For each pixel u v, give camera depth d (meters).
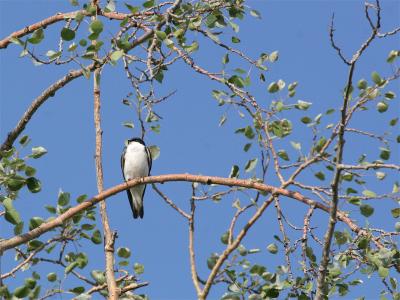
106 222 11.81
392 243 10.72
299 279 10.78
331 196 10.70
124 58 11.40
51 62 10.84
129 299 10.72
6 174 10.55
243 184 11.27
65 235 10.23
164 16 12.10
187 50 11.59
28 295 9.32
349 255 10.82
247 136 11.13
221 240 11.30
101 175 12.41
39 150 10.75
